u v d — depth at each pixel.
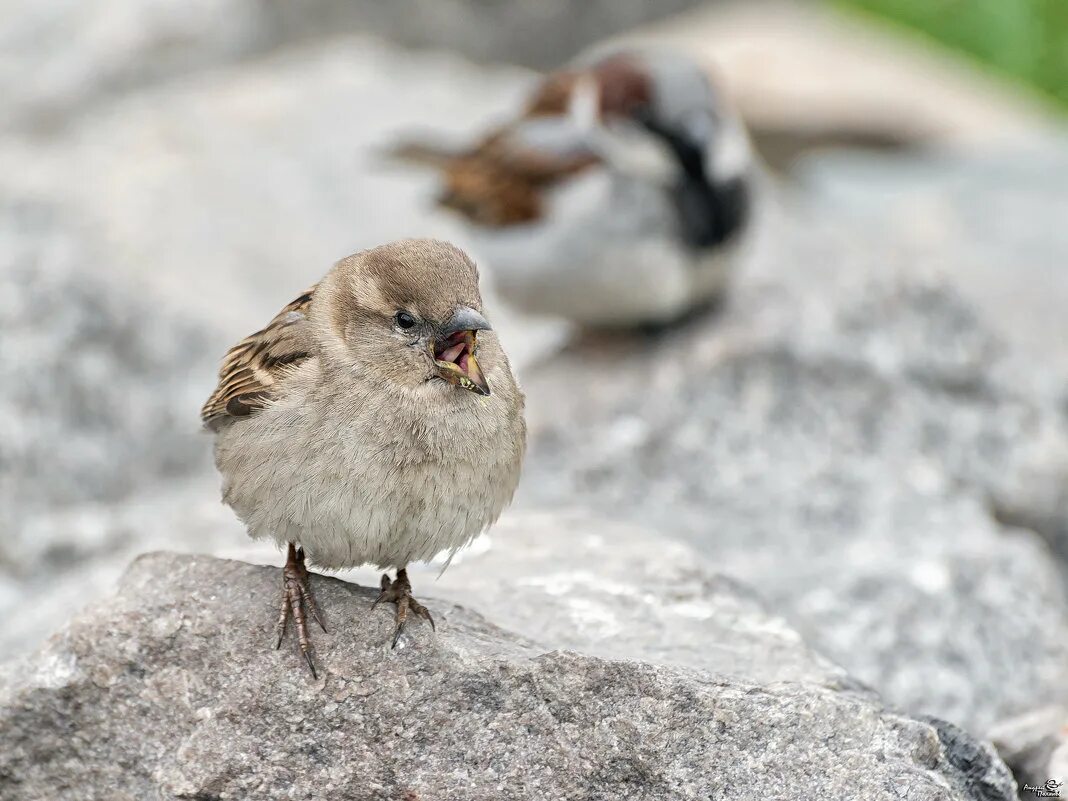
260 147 19.17
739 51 24.27
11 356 12.51
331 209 17.84
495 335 7.02
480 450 6.70
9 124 20.80
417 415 6.62
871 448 12.34
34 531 11.52
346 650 6.69
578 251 12.76
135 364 13.06
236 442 6.83
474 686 6.62
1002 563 10.56
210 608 6.81
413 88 21.17
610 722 6.57
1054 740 7.83
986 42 24.50
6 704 6.68
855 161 22.06
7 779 6.70
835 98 23.03
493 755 6.55
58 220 14.91
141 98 21.27
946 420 12.57
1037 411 12.73
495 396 6.81
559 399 12.87
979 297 16.97
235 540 10.09
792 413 12.50
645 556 8.56
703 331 13.28
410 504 6.61
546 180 12.80
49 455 12.18
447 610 7.25
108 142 19.36
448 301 6.71
